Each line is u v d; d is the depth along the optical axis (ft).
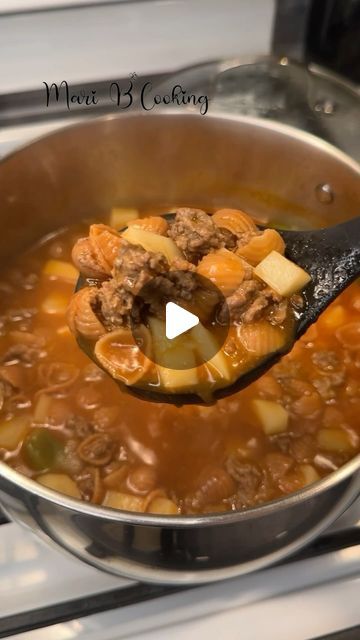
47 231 1.13
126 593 0.70
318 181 1.04
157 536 0.62
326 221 1.10
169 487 0.86
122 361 0.88
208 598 0.70
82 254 0.97
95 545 0.64
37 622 0.68
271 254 0.90
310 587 0.72
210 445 0.90
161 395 0.87
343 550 0.74
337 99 1.15
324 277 0.89
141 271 0.85
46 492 0.61
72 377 0.97
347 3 1.17
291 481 0.85
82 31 1.22
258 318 0.88
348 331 1.04
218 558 0.65
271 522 0.63
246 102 1.13
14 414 0.94
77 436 0.90
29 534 0.74
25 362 1.00
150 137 1.05
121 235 0.98
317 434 0.92
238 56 1.24
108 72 1.24
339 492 0.65
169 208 1.17
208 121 1.02
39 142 0.98
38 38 1.21
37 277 1.12
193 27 1.25
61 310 1.07
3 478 0.63
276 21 1.27
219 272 0.87
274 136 1.02
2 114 1.19
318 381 0.98
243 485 0.85
